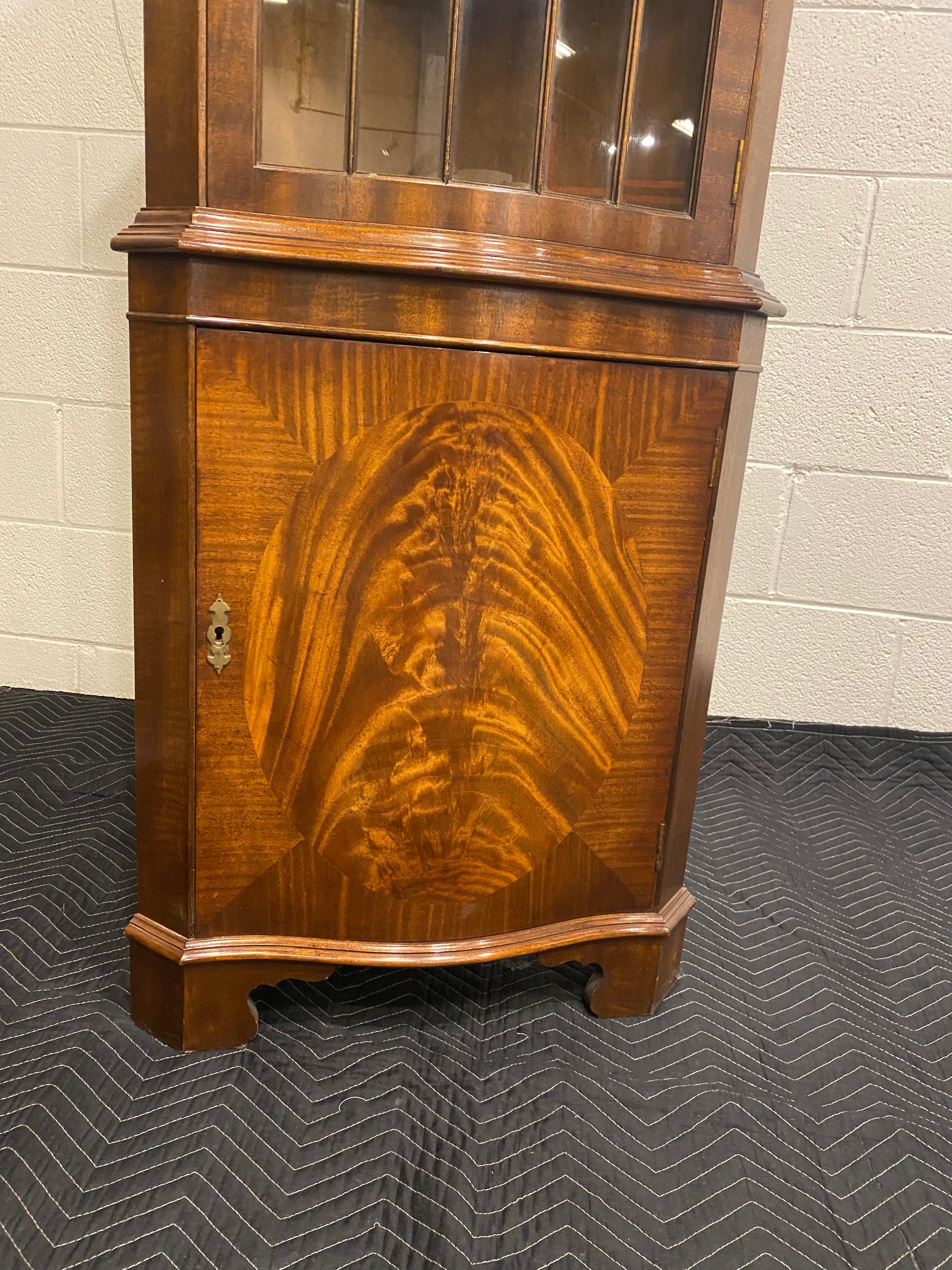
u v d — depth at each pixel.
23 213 1.39
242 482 0.73
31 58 1.32
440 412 0.74
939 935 1.14
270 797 0.80
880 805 1.45
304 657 0.78
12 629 1.58
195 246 0.66
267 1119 0.79
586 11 0.71
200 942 0.83
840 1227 0.73
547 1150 0.78
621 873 0.91
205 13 0.65
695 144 0.77
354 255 0.68
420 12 0.69
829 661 1.51
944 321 1.35
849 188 1.32
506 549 0.78
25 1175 0.72
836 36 1.27
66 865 1.15
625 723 0.87
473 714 0.81
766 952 1.09
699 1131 0.81
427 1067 0.86
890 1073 0.90
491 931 0.88
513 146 0.73
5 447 1.49
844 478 1.43
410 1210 0.71
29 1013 0.90
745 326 0.81
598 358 0.76
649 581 0.84
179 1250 0.67
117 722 1.53
